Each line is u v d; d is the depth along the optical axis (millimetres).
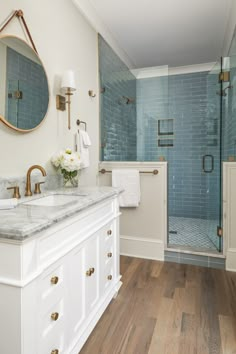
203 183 3959
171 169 4133
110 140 2850
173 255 2600
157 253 2652
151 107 2732
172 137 2664
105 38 2824
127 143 2793
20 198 1489
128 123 2805
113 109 2863
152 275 2277
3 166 1461
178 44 3125
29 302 901
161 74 2711
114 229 1877
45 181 1840
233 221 2379
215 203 2672
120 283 2031
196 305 1796
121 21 2604
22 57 1580
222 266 2426
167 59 3598
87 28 2471
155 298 1885
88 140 2354
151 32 2824
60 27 2012
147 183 2693
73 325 1262
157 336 1473
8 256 878
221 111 2605
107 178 2826
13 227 872
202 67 3830
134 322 1600
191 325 1572
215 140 2779
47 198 1620
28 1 1636
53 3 1913
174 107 4047
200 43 3096
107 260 1738
